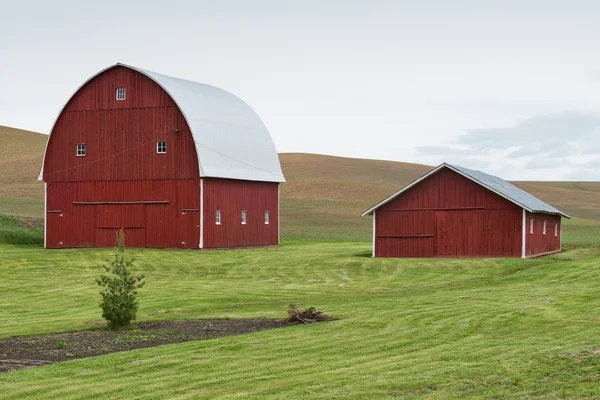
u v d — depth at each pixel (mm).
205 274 46875
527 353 18375
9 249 60688
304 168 170875
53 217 64062
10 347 22578
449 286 38844
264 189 68438
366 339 21797
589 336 20422
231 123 66312
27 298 37062
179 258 54625
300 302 34000
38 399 15945
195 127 60844
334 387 16031
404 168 176875
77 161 63750
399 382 16141
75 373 18375
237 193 64375
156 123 61656
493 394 14867
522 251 49375
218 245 61656
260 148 68812
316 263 50219
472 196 50875
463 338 21312
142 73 61938
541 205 55125
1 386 17109
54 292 39031
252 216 66438
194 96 64375
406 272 44906
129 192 62219
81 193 63562
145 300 35594
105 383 17234
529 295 30672
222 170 61875
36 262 51000
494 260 47969
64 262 51469
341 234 86562
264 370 18016
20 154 151875
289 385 16375
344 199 124188
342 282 42094
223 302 34938
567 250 60375
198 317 29000
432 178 52125
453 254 51312
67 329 26688
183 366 18797
